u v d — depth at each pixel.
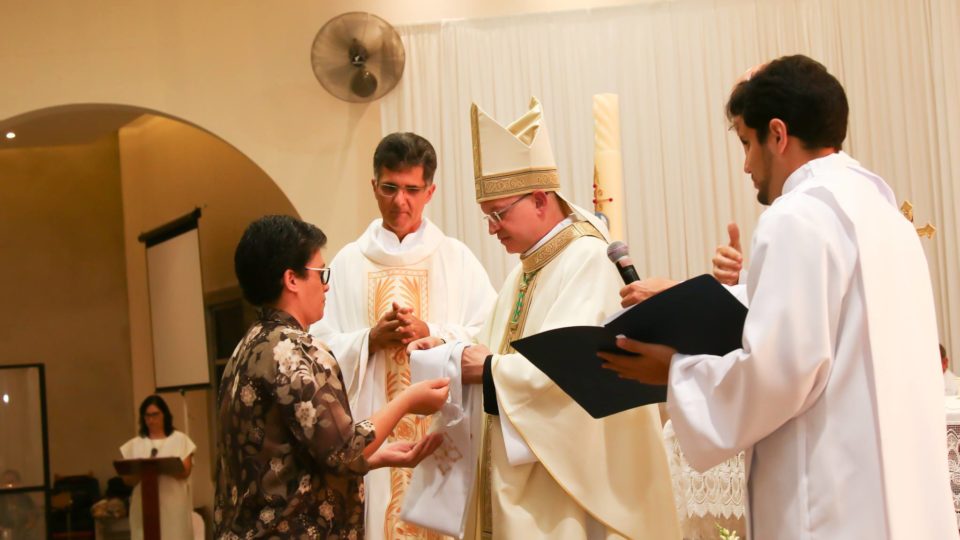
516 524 2.71
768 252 1.91
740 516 4.38
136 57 7.27
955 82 6.36
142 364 11.69
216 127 7.20
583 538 2.70
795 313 1.85
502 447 2.79
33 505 9.55
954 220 6.29
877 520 1.82
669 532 2.76
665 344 2.12
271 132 7.17
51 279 11.82
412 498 2.92
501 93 6.86
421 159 3.77
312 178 7.12
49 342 11.73
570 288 2.81
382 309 3.73
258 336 2.40
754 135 2.12
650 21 6.78
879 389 1.84
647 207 6.66
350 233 7.08
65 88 7.25
